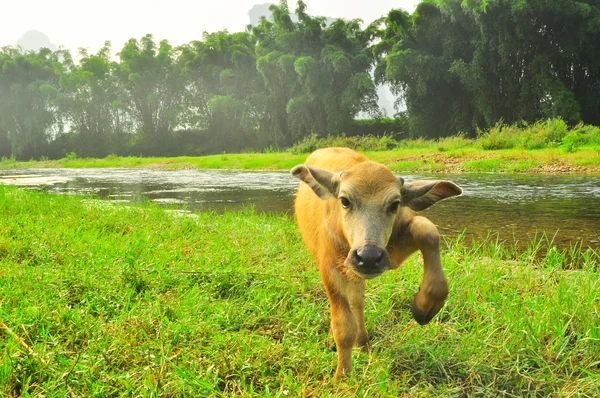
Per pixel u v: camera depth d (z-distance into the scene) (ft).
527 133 84.79
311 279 16.57
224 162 102.58
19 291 14.01
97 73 183.62
